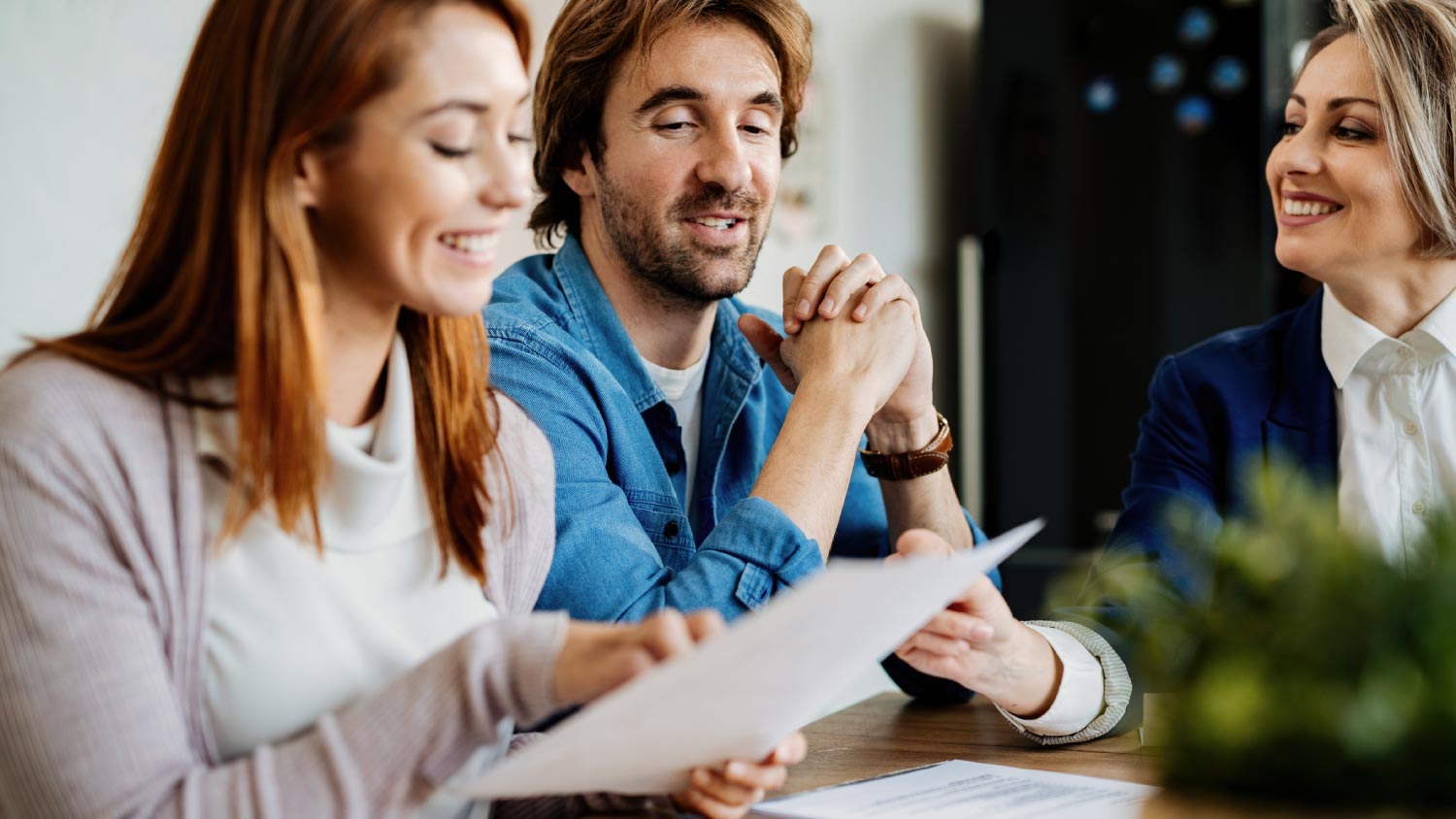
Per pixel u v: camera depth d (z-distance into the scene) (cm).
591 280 152
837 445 125
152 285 82
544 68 154
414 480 90
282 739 81
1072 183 404
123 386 78
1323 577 72
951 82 439
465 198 79
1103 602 127
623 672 71
